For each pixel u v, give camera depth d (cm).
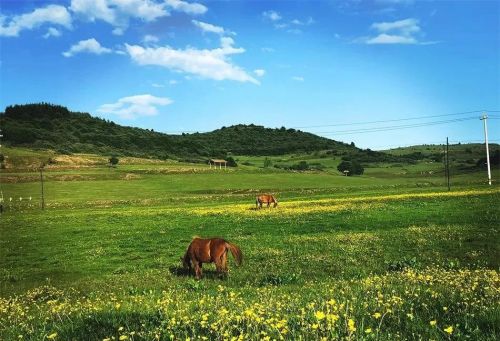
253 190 10619
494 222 3031
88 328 868
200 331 777
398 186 9456
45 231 4203
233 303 1017
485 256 2050
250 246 2752
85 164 17512
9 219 5853
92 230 4078
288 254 2395
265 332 690
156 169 15400
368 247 2438
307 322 741
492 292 950
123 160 19612
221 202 7456
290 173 14800
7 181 12231
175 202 7900
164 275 2073
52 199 9450
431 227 2988
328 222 3641
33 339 827
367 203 5238
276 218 4250
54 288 1928
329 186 11275
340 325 745
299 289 1402
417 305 884
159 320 877
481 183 8894
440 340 664
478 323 720
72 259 2728
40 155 18512
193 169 15638
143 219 4859
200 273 1955
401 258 2120
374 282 1317
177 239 3278
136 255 2716
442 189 7462
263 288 1492
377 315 715
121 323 891
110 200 8831
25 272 2450
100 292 1761
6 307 1411
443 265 1919
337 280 1689
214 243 1906
